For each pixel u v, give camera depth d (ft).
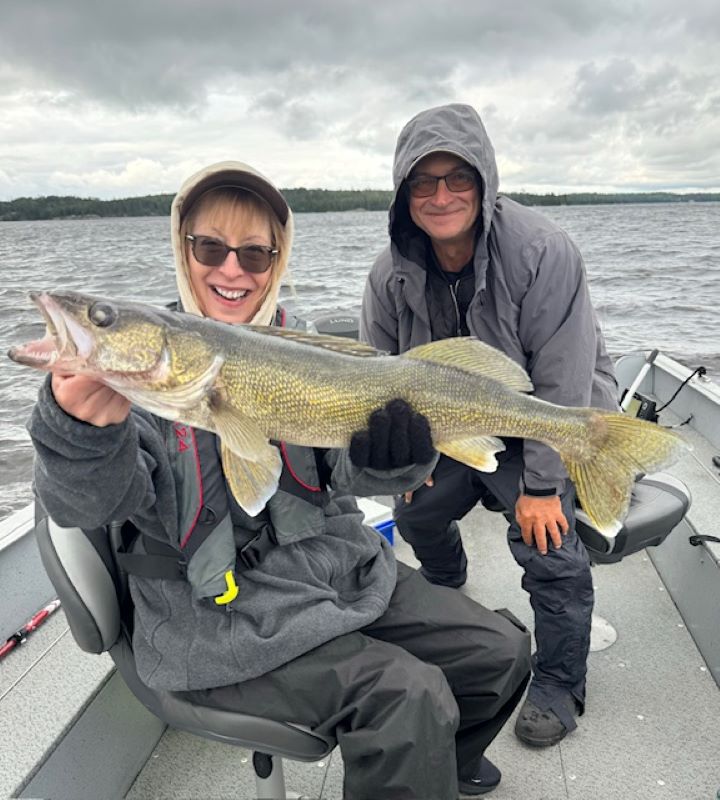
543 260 9.87
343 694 6.35
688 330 44.47
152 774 9.22
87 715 8.20
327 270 80.48
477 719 7.60
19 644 9.25
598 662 11.29
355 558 7.80
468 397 7.49
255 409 7.00
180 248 8.05
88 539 6.96
